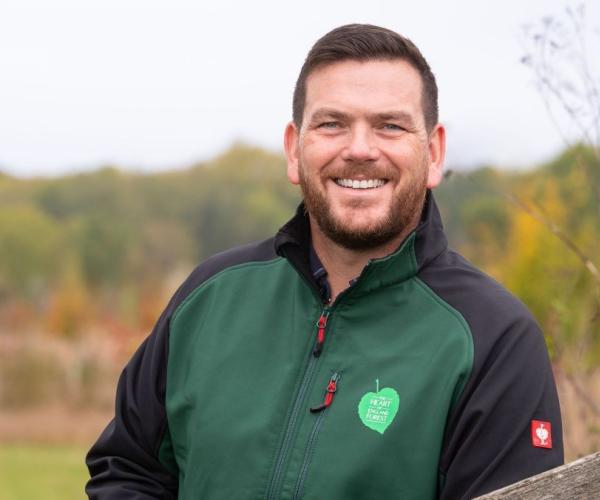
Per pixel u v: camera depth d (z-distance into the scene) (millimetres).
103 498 3729
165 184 103875
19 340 34781
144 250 93250
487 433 3164
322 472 3240
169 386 3727
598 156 4633
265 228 100250
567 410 5051
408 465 3203
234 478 3387
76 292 55406
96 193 102125
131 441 3814
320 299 3584
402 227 3549
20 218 86062
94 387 33344
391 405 3264
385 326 3451
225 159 108375
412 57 3592
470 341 3299
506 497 2707
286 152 3859
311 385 3426
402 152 3494
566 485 2656
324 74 3555
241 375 3557
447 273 3523
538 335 3346
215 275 3895
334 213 3510
